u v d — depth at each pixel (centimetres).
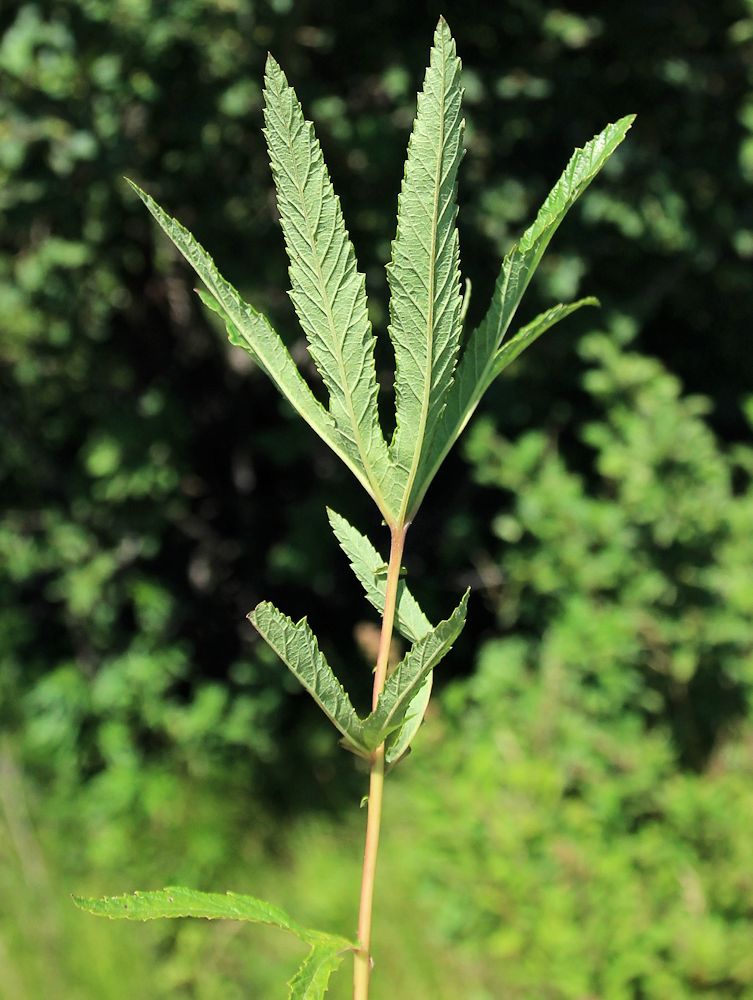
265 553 201
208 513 196
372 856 30
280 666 184
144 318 181
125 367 181
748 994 106
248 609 198
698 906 112
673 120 163
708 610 143
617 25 158
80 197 157
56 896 159
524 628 187
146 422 178
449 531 182
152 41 144
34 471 186
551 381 173
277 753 180
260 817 171
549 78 158
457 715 144
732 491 172
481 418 169
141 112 152
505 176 161
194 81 153
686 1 159
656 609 143
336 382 29
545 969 111
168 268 165
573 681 143
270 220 161
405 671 29
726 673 142
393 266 28
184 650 188
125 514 183
